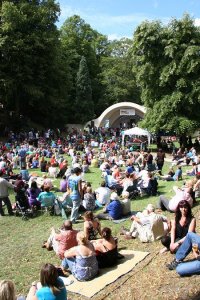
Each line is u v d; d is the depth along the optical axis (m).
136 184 17.78
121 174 20.34
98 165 28.08
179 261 8.59
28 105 56.97
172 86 37.44
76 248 8.99
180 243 9.14
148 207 11.69
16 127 53.41
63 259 9.88
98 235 11.50
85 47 74.06
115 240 9.84
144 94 39.75
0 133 51.75
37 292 6.61
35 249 11.65
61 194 18.73
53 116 61.16
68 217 15.11
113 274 8.96
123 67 75.31
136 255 10.03
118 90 72.56
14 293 5.94
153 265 9.20
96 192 16.50
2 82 47.81
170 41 36.50
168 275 8.38
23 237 12.98
